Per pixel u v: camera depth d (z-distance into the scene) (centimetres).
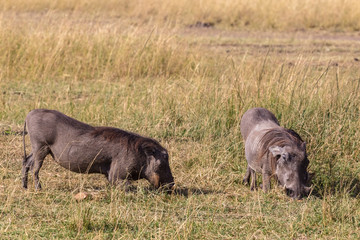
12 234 1811
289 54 5566
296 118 2969
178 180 2431
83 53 4734
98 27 5384
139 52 4709
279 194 2259
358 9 7594
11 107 3472
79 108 3406
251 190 2364
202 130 3044
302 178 2041
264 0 8031
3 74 4350
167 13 7538
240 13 7625
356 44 6378
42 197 2155
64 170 2508
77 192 2241
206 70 4247
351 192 2356
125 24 6775
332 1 7888
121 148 2180
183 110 3288
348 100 3116
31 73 4438
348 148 2827
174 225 1941
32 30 5159
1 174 2380
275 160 2105
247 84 3344
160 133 3039
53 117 2189
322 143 2819
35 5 7781
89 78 4519
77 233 1834
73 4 7888
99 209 2048
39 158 2205
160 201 2153
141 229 1880
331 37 6869
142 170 2214
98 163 2205
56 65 4600
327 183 2409
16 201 2103
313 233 1927
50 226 1889
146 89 3828
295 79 3325
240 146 2816
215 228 1928
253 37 6681
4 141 2856
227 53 5481
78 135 2175
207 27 7269
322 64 4969
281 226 1970
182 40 5397
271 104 3117
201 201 2208
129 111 3319
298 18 7450
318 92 3250
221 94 3309
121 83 4253
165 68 4616
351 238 1878
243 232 1911
